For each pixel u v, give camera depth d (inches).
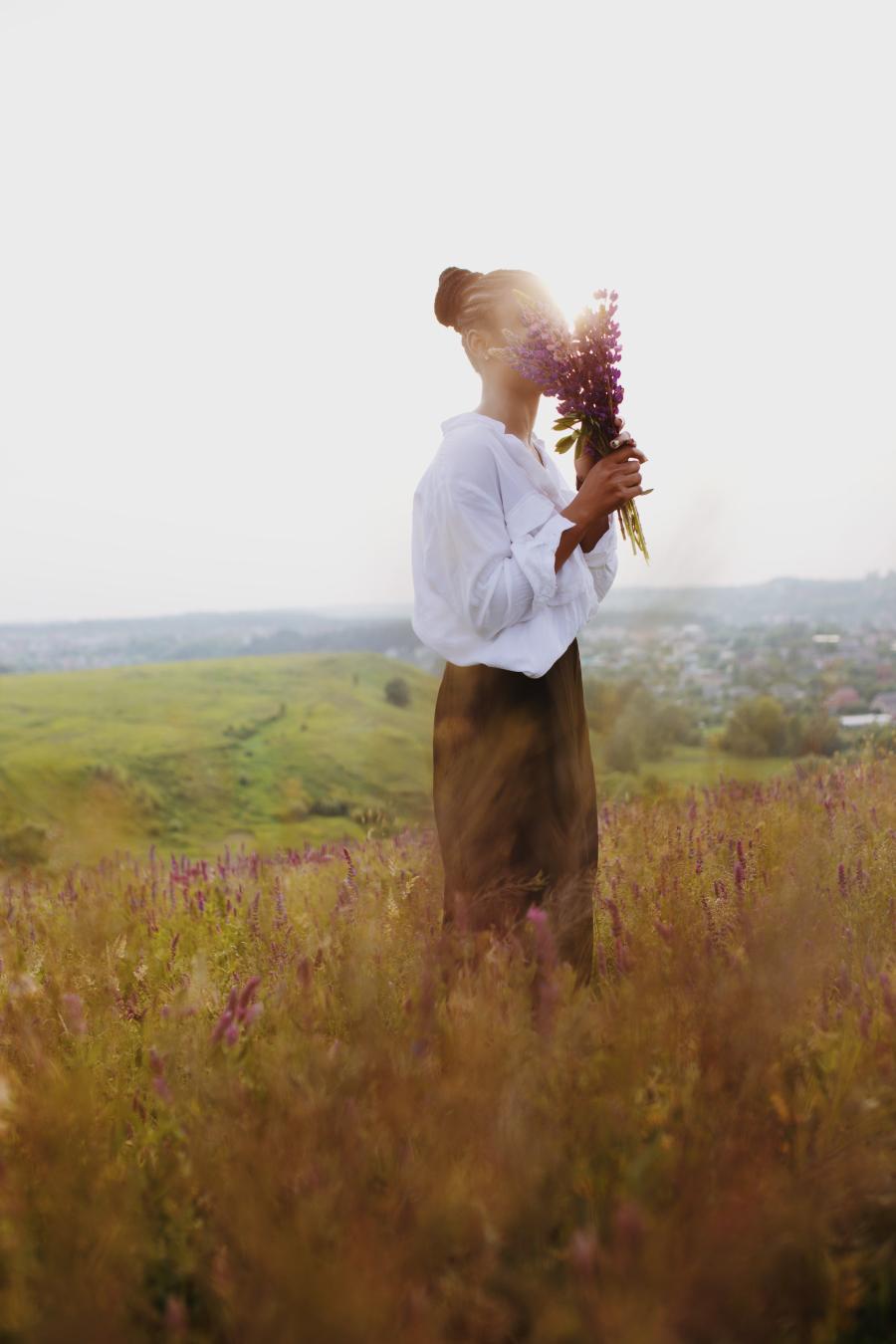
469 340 108.6
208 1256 58.9
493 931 90.2
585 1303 47.5
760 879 100.1
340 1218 55.4
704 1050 66.8
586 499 98.3
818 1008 75.1
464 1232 53.9
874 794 140.1
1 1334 52.8
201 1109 69.6
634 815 134.1
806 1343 53.8
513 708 97.5
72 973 102.3
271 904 128.7
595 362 100.1
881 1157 56.2
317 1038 74.6
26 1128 65.4
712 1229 50.2
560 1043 66.6
